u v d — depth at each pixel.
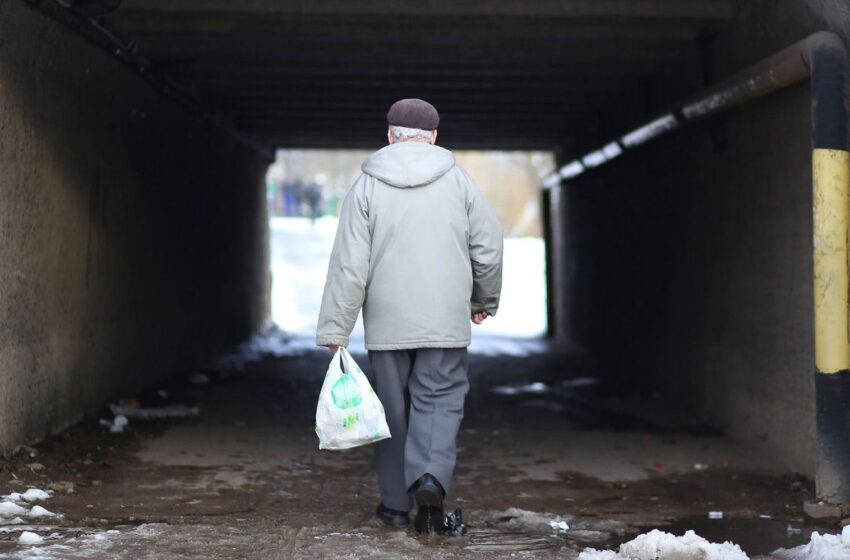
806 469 17.11
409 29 23.17
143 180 25.52
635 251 31.50
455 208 12.49
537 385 32.03
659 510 14.91
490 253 12.70
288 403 26.39
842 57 14.56
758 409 19.72
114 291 22.84
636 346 31.53
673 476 17.50
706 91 20.83
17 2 16.12
